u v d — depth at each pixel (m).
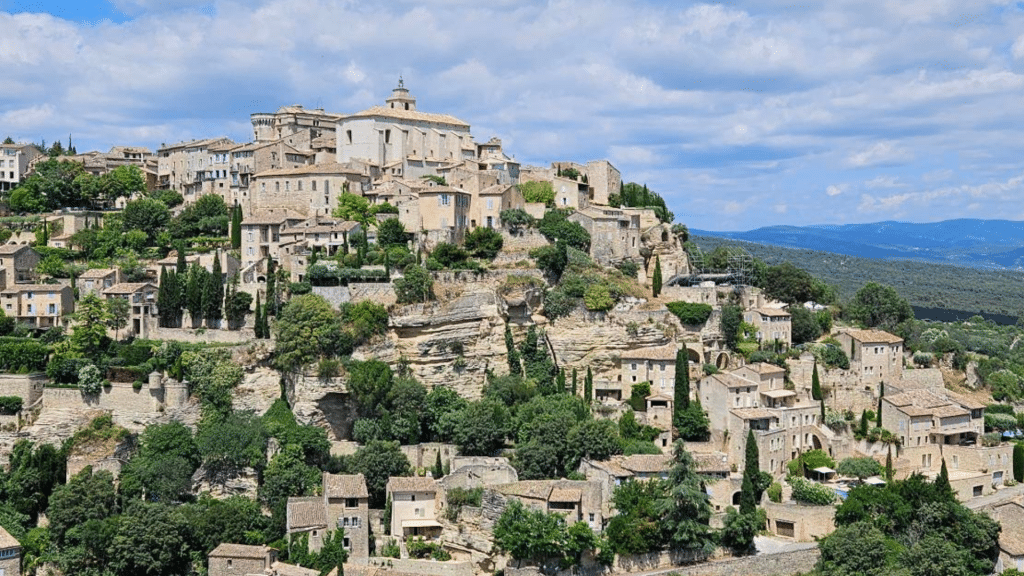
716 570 186.25
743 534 194.12
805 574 188.12
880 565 183.25
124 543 186.12
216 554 184.50
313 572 179.62
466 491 194.25
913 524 196.00
